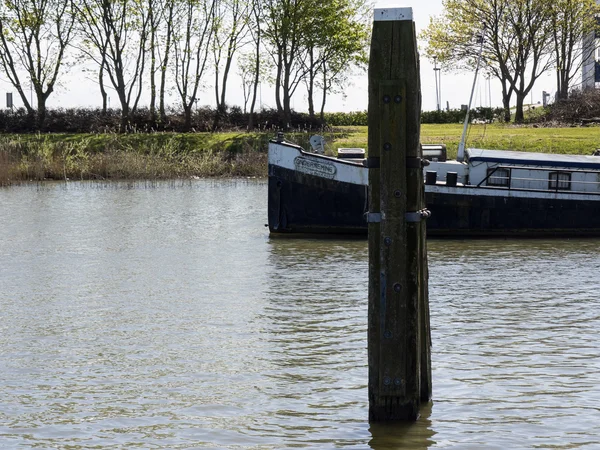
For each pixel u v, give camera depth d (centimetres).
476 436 1077
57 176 5312
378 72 1038
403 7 1032
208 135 6481
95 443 1083
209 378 1327
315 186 2955
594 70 9269
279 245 2780
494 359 1395
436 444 1054
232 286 2084
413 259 1060
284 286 2073
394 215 1046
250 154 5775
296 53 7950
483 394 1223
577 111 7362
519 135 5631
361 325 1652
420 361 1175
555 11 8356
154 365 1399
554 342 1501
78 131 7094
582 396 1216
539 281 2098
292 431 1108
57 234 3080
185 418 1162
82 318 1747
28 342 1555
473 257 2503
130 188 4816
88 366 1399
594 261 2420
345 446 1058
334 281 2138
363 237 2958
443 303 1838
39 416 1173
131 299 1941
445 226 2920
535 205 2914
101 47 7419
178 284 2122
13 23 7469
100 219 3503
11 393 1267
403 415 1101
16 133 7075
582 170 2956
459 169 2986
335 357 1427
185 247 2753
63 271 2330
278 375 1334
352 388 1268
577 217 2917
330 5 7706
